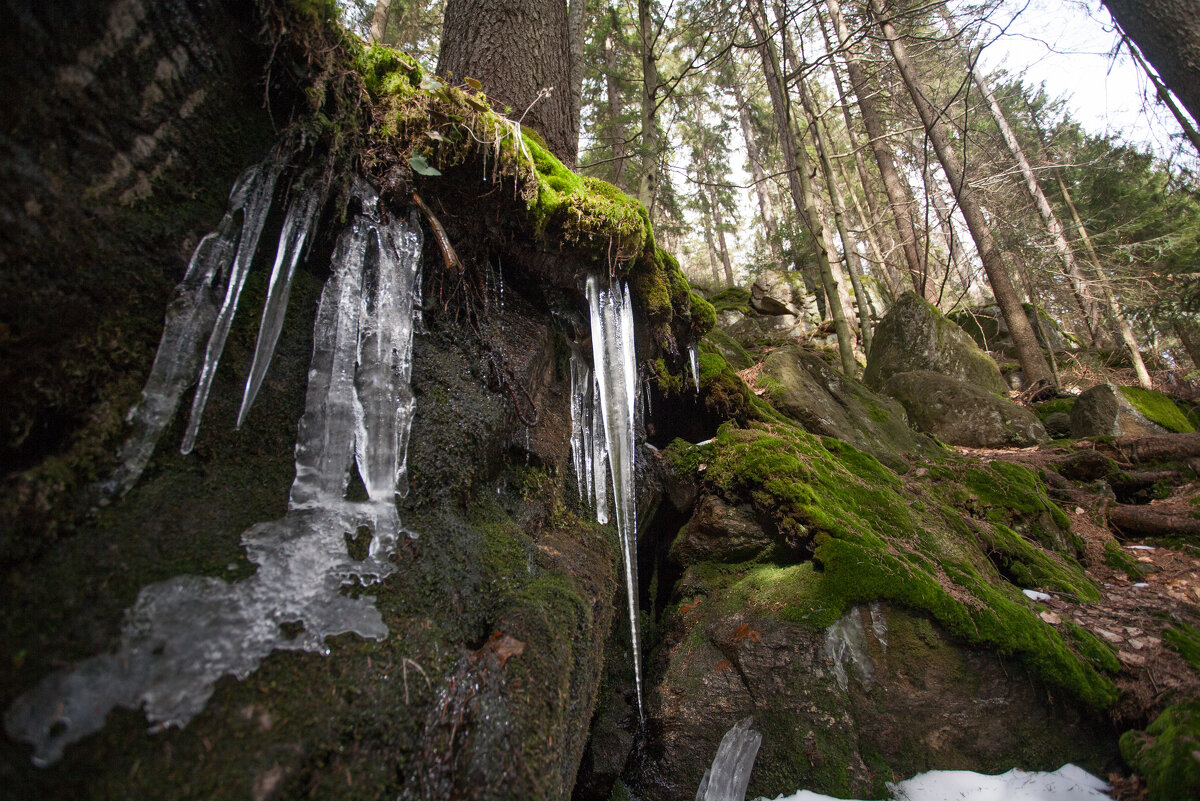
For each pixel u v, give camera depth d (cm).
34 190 111
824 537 266
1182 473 463
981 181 819
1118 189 1235
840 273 1101
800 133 701
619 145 962
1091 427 595
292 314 166
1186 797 169
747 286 1708
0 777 83
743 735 226
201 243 145
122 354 129
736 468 316
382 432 166
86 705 95
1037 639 232
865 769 215
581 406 285
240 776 100
